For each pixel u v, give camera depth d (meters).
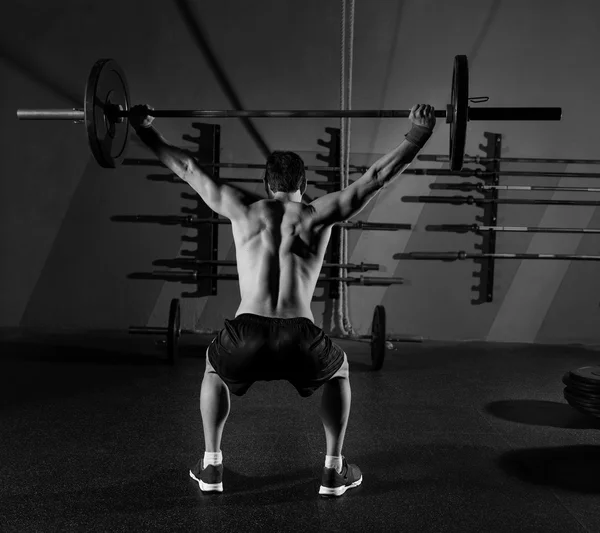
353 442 2.29
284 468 2.04
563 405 2.79
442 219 4.03
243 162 3.98
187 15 3.88
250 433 2.36
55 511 1.71
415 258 4.00
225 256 4.02
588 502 1.82
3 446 2.18
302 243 1.82
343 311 3.88
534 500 1.83
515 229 3.92
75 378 3.08
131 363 3.38
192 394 2.86
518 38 3.95
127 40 3.89
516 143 4.05
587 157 4.04
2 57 3.89
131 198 3.96
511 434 2.40
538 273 4.08
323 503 1.79
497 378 3.24
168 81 3.92
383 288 4.05
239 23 3.89
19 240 3.98
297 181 1.92
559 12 3.94
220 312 4.03
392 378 3.21
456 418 2.59
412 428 2.45
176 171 1.92
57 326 4.02
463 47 3.94
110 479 1.93
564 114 4.01
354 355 3.72
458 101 1.84
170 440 2.27
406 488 1.90
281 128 3.95
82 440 2.25
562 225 4.06
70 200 3.97
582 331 4.10
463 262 4.05
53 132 3.92
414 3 3.89
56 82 3.91
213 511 1.73
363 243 4.03
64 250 3.99
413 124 1.87
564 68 3.97
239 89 3.93
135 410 2.61
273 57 3.91
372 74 3.95
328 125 3.95
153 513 1.71
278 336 1.66
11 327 4.01
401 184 4.01
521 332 4.11
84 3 3.86
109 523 1.65
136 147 3.92
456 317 4.08
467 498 1.84
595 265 4.07
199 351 3.67
